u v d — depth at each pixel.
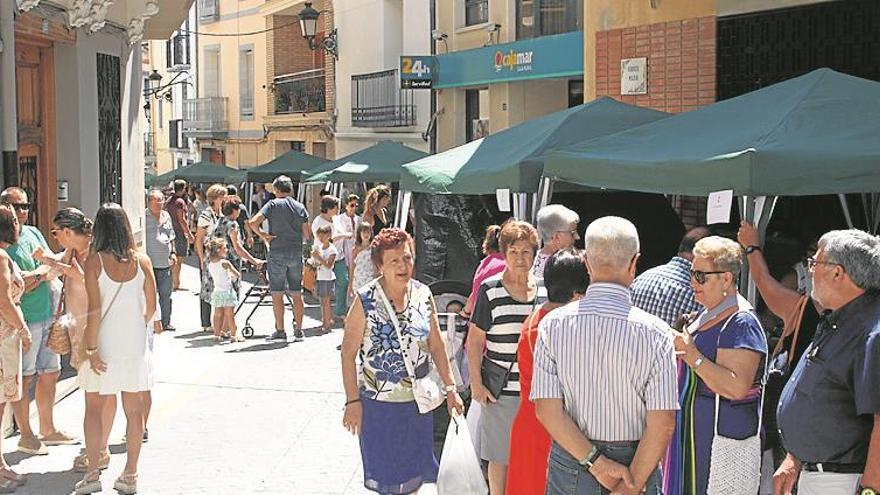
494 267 7.97
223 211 15.52
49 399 9.31
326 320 15.99
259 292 20.48
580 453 4.85
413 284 7.12
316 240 15.88
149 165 51.00
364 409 6.93
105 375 8.05
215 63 42.47
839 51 11.77
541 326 5.03
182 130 44.78
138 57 16.30
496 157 11.10
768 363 6.63
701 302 5.93
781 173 7.04
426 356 7.04
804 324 6.59
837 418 4.96
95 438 8.13
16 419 9.09
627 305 4.90
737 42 13.02
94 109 13.56
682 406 6.06
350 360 6.93
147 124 50.59
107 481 8.44
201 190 31.45
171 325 16.36
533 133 11.27
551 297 6.15
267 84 37.59
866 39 11.45
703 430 5.98
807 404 5.05
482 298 7.16
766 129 7.61
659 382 4.79
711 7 13.31
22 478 8.23
